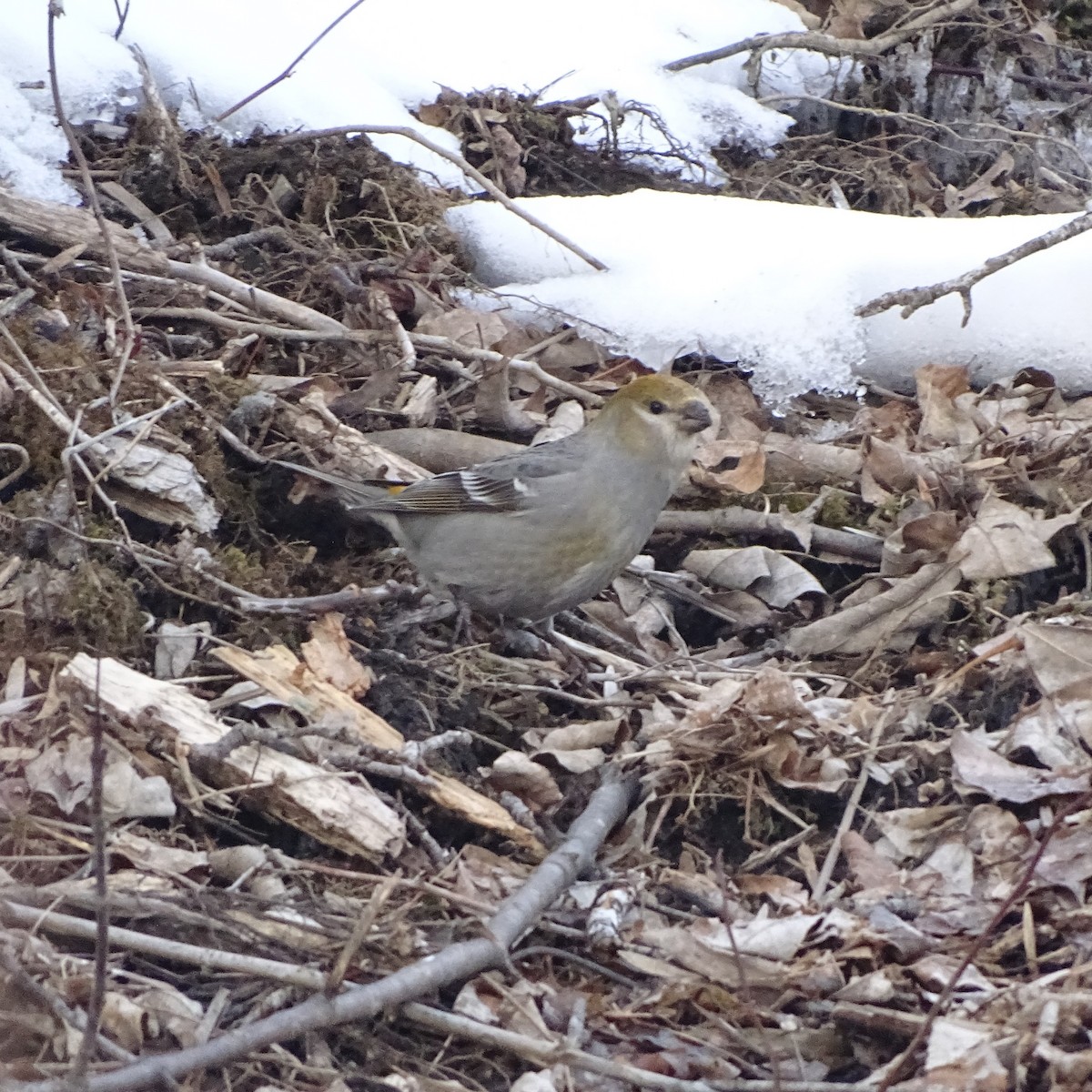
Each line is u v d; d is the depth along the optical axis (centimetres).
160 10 1370
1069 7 1756
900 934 730
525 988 712
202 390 1050
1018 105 1642
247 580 945
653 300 1259
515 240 1322
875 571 1093
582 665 981
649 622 1059
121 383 1003
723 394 1223
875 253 1277
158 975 681
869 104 1639
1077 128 1641
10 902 674
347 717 832
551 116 1477
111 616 870
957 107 1634
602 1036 702
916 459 1137
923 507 1107
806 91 1652
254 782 766
